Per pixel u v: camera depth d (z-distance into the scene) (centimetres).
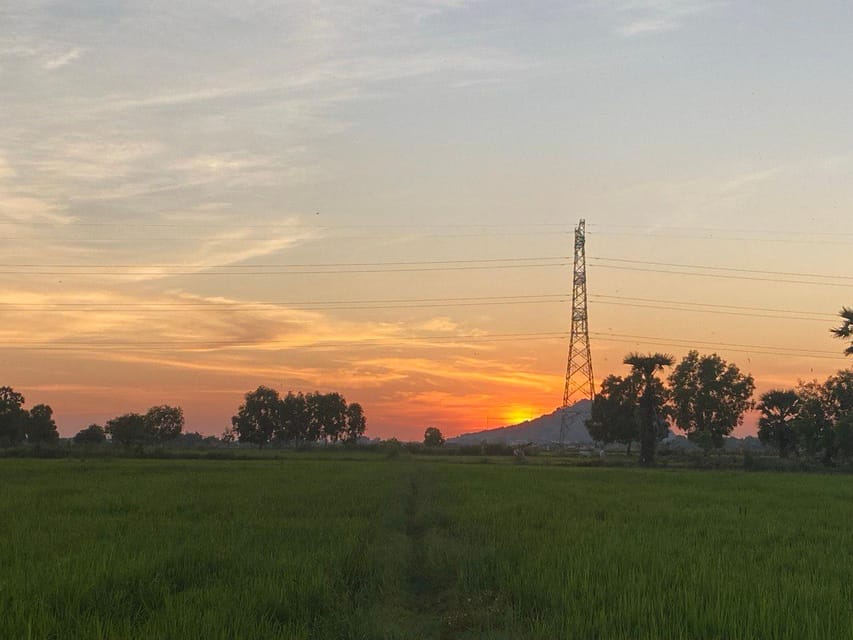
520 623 1067
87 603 1071
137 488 3412
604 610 1080
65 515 2278
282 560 1386
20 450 8506
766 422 9956
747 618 1040
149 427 15838
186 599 1094
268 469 5400
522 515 2341
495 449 10975
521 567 1379
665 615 1069
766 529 2088
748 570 1405
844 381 8138
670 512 2527
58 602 1066
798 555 1642
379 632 1030
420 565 1559
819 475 6031
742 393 10519
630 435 10750
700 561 1457
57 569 1259
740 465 8019
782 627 1000
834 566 1481
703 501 3075
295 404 15850
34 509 2475
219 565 1385
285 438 15862
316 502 2689
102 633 930
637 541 1764
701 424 10600
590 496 3203
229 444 17462
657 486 4012
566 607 1102
